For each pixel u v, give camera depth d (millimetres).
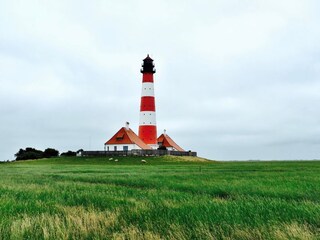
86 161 93062
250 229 8680
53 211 11188
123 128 113375
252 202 12750
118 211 11016
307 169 44500
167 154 104938
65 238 8219
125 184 24312
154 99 107438
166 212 10734
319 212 10273
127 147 108500
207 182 23062
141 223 9586
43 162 94000
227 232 8523
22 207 11977
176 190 19172
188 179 26500
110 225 9453
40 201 13609
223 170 43438
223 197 16609
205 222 9258
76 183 24094
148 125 105812
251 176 29781
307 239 7859
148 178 28094
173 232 8570
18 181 26203
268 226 8836
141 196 15305
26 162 95562
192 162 94938
